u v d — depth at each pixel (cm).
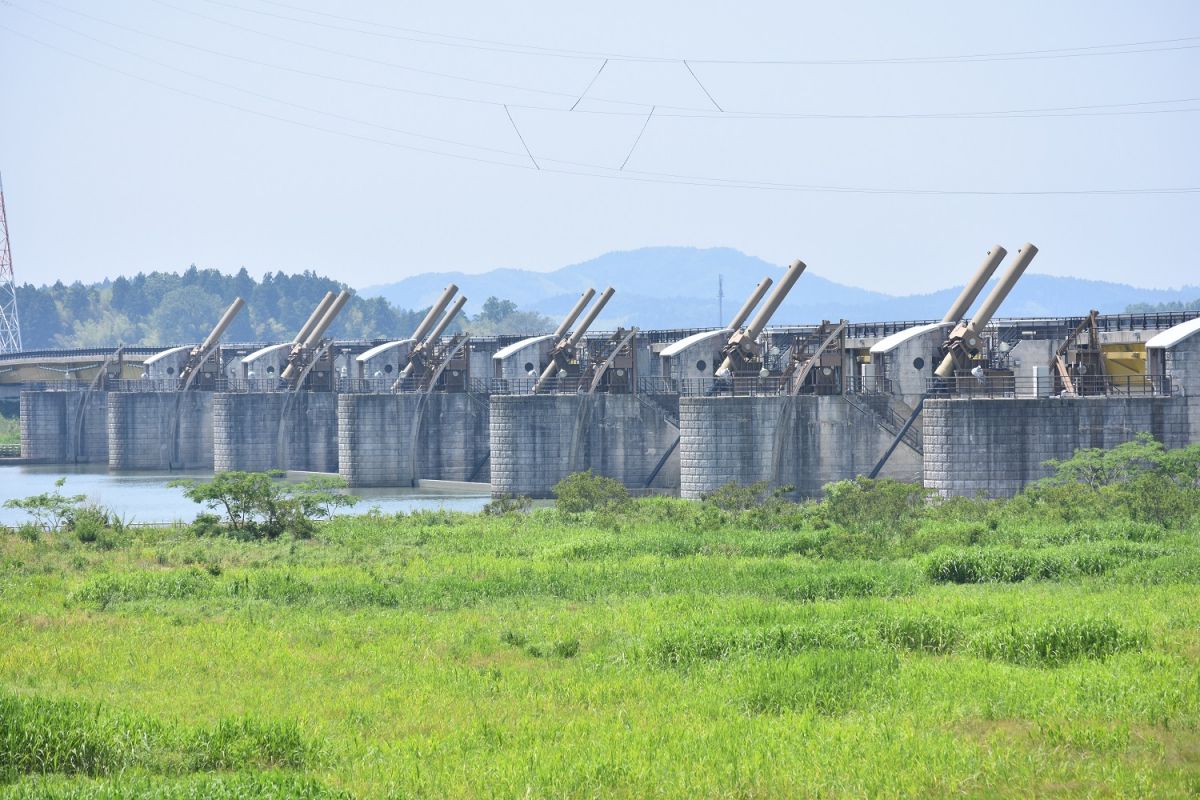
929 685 17462
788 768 14175
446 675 19125
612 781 13900
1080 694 16650
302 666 19912
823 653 19188
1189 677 17112
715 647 19962
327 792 13225
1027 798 13162
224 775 14238
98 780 14362
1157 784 13350
